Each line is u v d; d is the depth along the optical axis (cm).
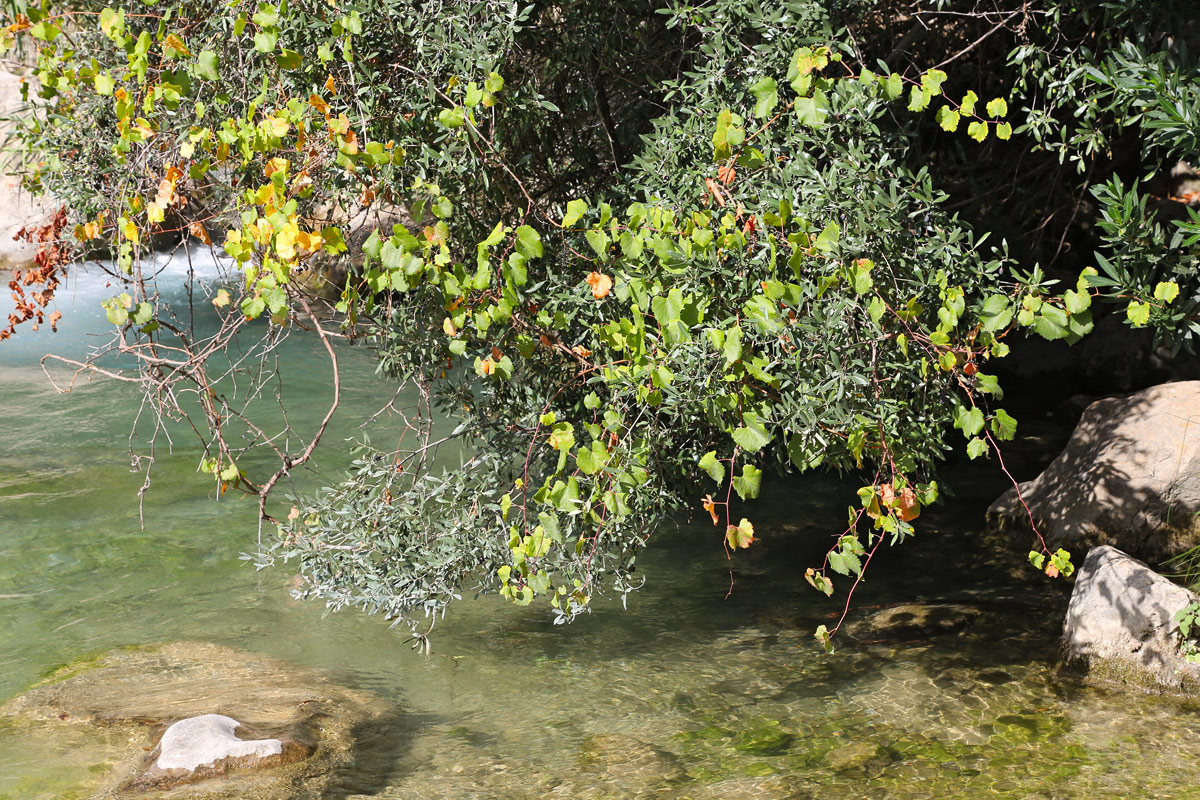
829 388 368
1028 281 374
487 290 393
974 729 440
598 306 423
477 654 525
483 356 434
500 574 407
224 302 423
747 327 379
